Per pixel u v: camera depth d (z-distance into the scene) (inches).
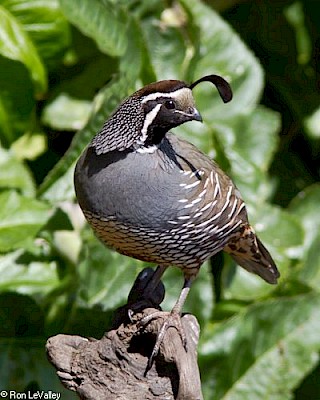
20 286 411.2
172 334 311.6
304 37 500.7
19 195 402.9
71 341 316.8
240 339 441.4
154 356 309.3
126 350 311.4
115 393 308.5
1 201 401.1
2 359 409.7
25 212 401.1
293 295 451.2
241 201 353.4
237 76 454.9
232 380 439.8
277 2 496.1
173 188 325.7
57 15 418.6
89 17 403.9
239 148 451.8
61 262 418.6
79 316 412.8
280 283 444.5
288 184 497.7
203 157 343.9
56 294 415.5
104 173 320.5
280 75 502.9
